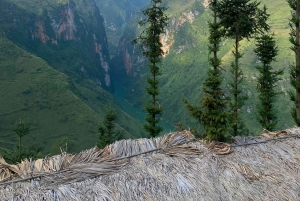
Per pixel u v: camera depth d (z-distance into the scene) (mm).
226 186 5566
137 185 5023
